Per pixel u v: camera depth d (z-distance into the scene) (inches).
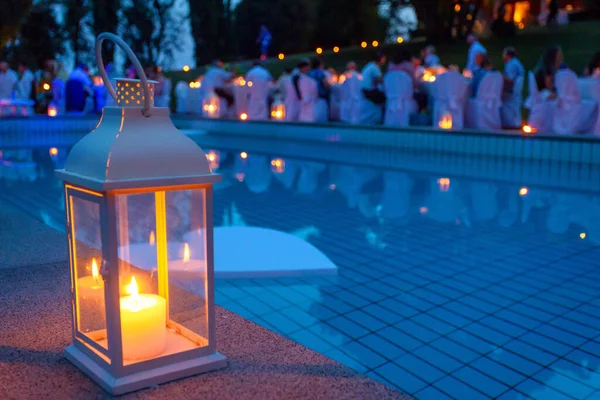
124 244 42.6
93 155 39.8
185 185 41.3
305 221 161.9
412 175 250.8
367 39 1208.8
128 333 43.7
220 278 104.7
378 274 109.5
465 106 348.8
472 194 203.3
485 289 100.7
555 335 80.0
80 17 965.8
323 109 444.5
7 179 243.6
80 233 43.9
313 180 242.1
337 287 101.1
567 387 64.5
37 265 82.6
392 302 93.5
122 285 43.8
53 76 571.2
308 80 433.7
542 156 278.8
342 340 77.8
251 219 164.9
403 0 1033.5
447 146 321.7
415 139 337.4
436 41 889.5
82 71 538.3
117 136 39.2
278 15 1300.4
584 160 262.7
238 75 633.0
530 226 153.3
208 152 356.2
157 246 46.5
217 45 1305.4
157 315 44.6
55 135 465.1
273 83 526.9
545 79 311.6
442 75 336.5
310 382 45.7
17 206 185.2
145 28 1179.9
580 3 912.3
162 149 40.0
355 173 259.9
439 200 193.5
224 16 1309.1
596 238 139.3
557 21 794.2
